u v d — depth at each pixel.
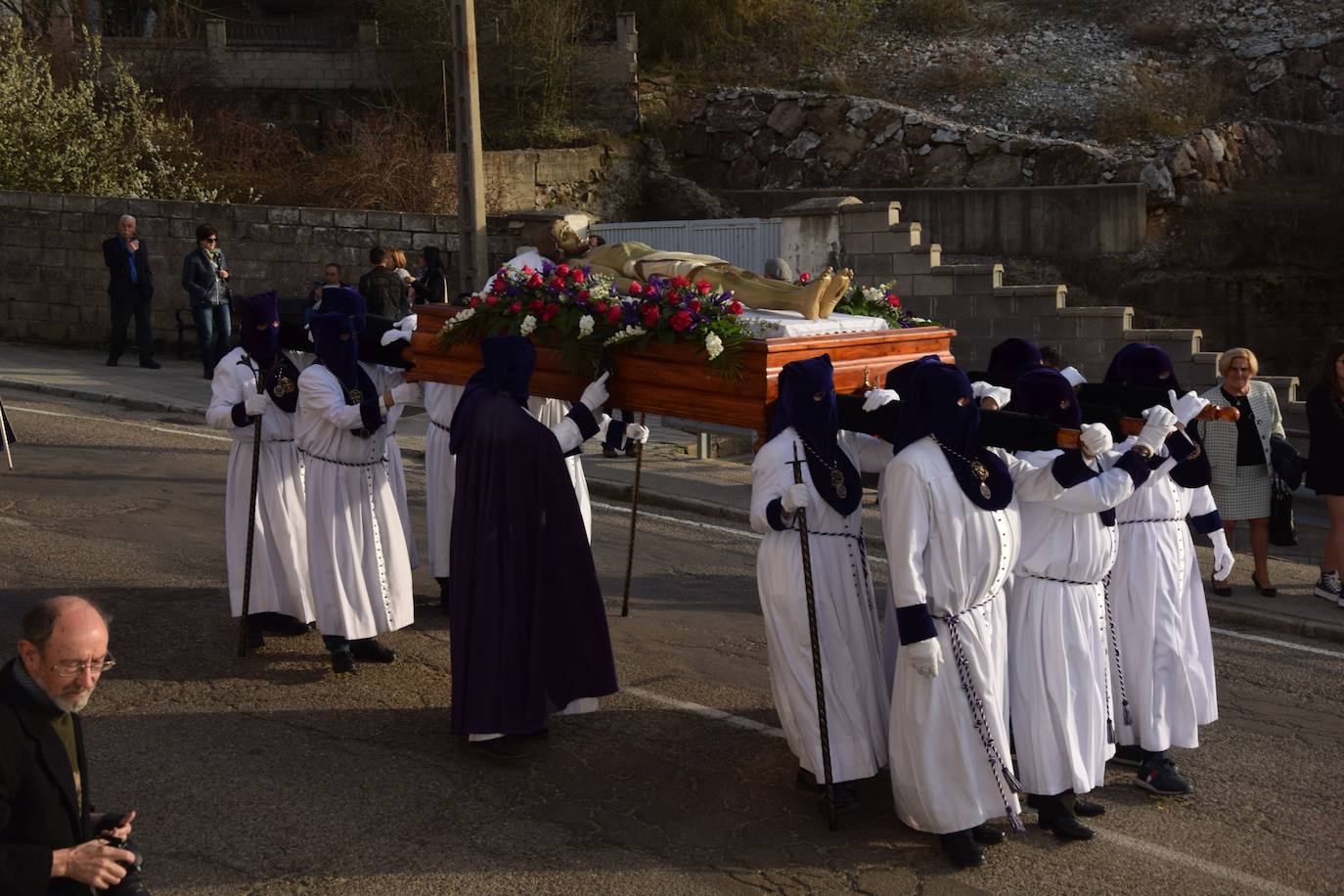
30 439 12.52
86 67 23.16
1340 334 22.61
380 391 7.30
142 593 8.27
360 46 25.98
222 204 18.33
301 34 27.02
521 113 25.75
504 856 5.12
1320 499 12.20
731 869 5.07
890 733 5.28
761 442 5.81
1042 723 5.35
